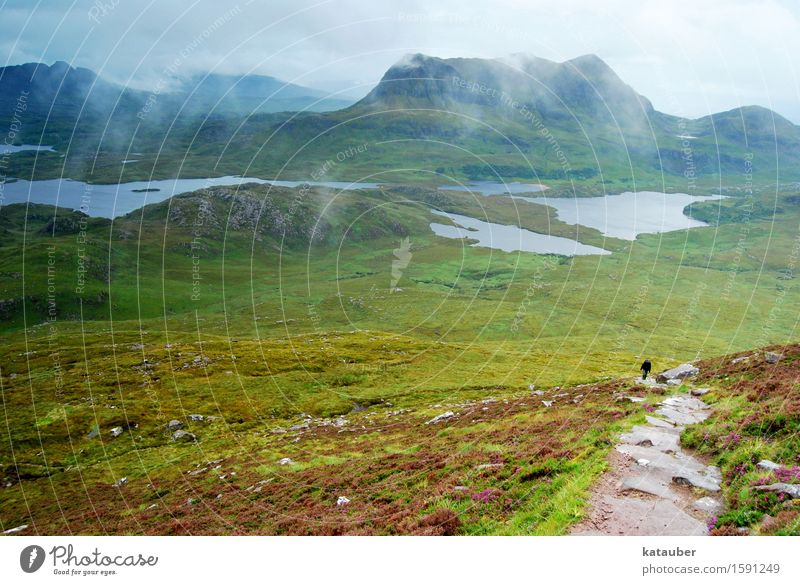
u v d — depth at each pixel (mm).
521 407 40906
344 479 29891
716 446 21859
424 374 83375
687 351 123250
